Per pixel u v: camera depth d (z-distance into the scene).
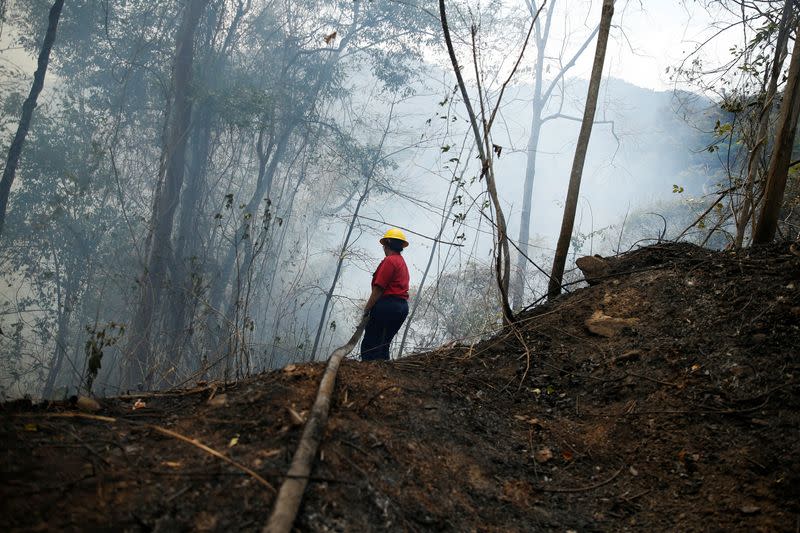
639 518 2.56
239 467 2.18
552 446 3.12
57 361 13.54
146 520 1.86
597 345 4.11
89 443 2.29
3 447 2.11
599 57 4.99
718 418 3.06
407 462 2.56
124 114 15.23
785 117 4.75
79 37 14.80
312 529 1.97
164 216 13.06
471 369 3.99
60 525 1.76
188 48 13.38
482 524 2.35
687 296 4.29
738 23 6.71
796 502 2.42
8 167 10.62
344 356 3.42
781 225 6.32
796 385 3.08
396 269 5.32
